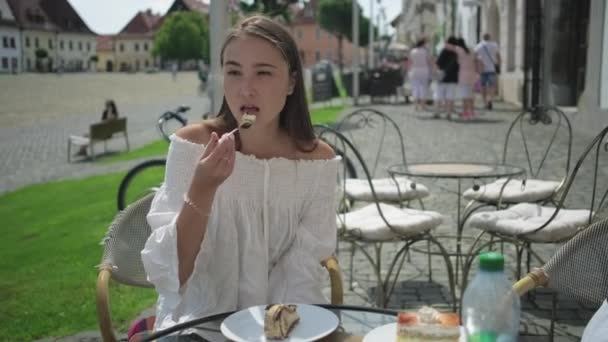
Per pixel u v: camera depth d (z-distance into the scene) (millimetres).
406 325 1667
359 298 4516
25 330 4012
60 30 132375
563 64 14336
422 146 11695
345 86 27328
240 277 2287
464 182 7887
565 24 14227
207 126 2318
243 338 1881
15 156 14859
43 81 65812
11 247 6336
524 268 4926
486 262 1669
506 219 3975
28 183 11109
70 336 3893
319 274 2365
